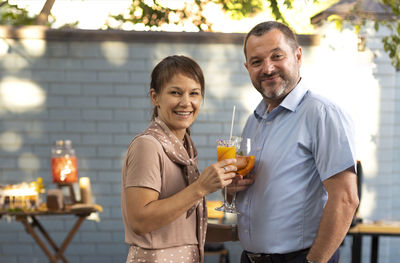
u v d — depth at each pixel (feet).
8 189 12.72
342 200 6.16
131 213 5.73
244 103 16.19
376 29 15.66
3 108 15.87
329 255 6.26
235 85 16.15
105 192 16.06
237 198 7.11
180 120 6.11
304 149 6.51
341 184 6.19
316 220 6.56
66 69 15.89
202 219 6.38
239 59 16.14
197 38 16.01
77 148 15.99
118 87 15.99
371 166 16.10
